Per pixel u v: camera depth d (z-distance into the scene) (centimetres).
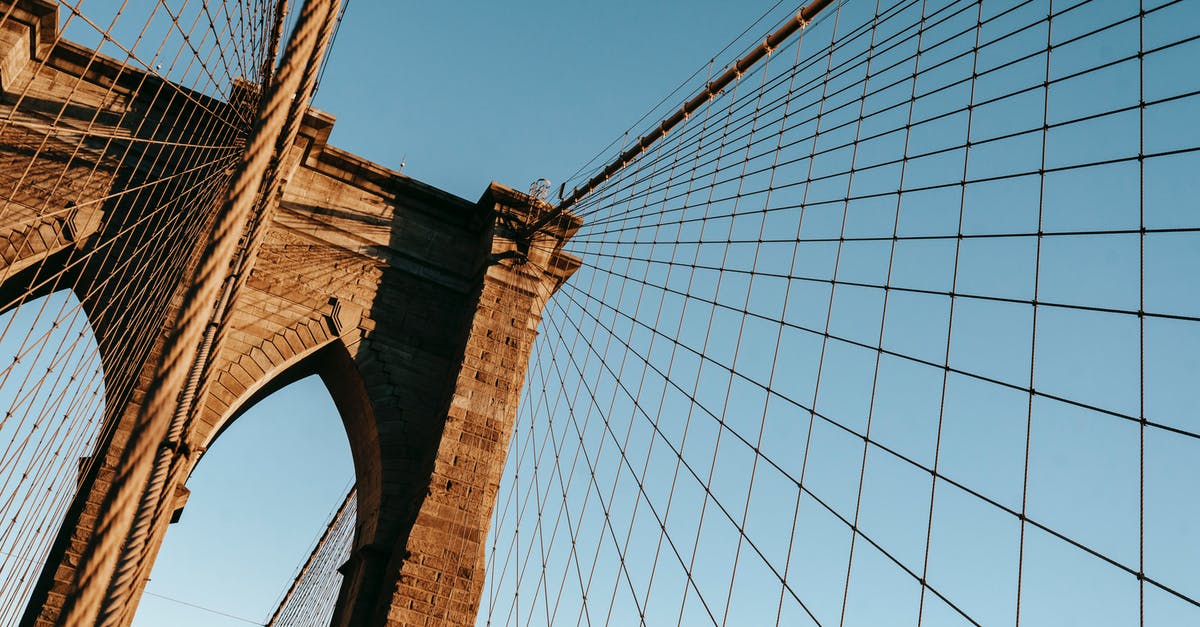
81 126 2158
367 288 2355
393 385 2280
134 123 2219
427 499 2084
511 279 2402
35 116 2120
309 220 2358
